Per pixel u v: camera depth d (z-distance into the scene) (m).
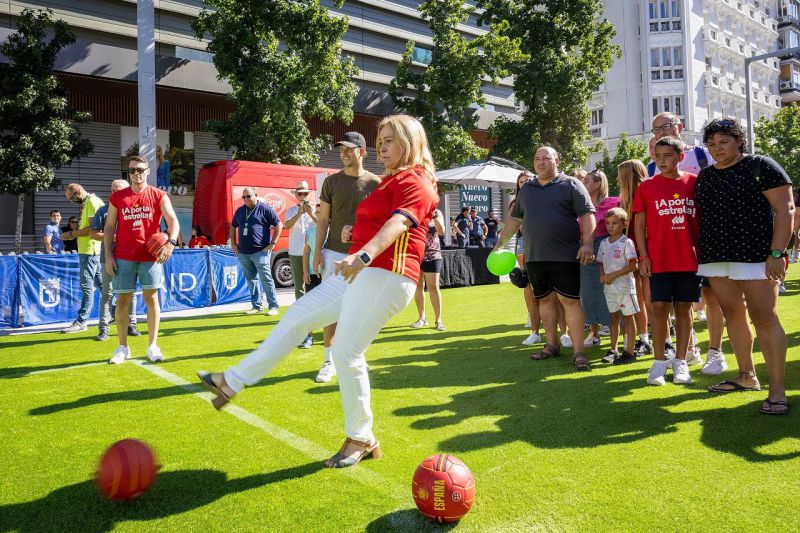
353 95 16.94
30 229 16.62
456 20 19.58
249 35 15.00
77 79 15.20
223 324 7.88
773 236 3.36
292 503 2.34
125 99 16.92
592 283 5.63
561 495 2.36
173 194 18.45
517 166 17.16
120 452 2.30
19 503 2.37
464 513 2.13
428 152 2.79
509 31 22.36
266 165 13.66
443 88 19.27
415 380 4.40
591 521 2.14
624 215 4.92
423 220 2.62
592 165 41.12
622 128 39.75
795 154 33.38
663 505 2.24
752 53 48.25
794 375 4.20
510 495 2.37
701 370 4.39
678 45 38.91
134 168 5.05
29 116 13.48
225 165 13.12
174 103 17.80
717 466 2.60
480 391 4.05
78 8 16.47
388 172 2.78
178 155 18.62
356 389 2.73
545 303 5.14
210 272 10.08
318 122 20.17
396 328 7.21
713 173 3.66
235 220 9.05
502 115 23.72
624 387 4.07
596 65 22.91
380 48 24.06
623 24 39.56
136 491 2.31
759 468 2.57
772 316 3.40
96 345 6.23
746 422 3.19
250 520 2.21
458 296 11.15
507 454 2.83
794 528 2.04
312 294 2.89
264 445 3.02
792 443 2.85
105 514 2.27
